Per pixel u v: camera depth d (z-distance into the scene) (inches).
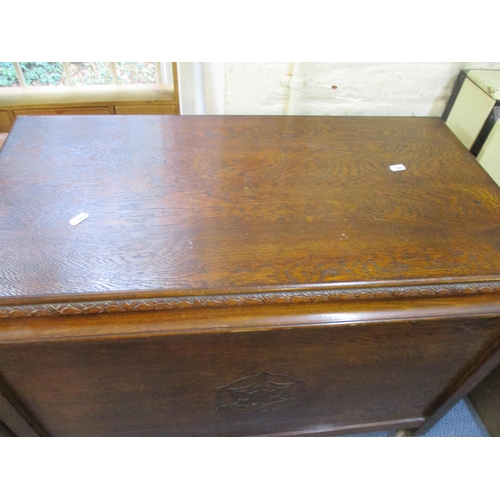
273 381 27.8
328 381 28.6
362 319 23.1
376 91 37.2
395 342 25.7
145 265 22.2
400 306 23.5
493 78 34.4
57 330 21.2
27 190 25.7
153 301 21.2
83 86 41.3
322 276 22.5
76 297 20.6
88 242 23.0
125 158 29.0
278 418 32.4
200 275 22.0
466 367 29.2
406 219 26.3
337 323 22.9
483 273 23.5
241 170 29.0
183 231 24.2
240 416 31.4
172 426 31.4
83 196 25.7
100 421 29.2
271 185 28.1
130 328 21.6
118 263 22.1
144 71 42.2
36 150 28.8
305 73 35.1
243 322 22.3
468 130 36.6
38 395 25.3
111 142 30.3
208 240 23.9
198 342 23.1
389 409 33.2
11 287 20.6
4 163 27.5
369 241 24.7
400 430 38.2
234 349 24.2
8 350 21.5
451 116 38.6
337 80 36.0
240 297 21.7
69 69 40.7
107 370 24.3
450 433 38.9
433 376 29.7
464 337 26.1
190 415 30.3
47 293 20.5
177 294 21.3
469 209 27.4
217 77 35.6
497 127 33.5
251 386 27.9
